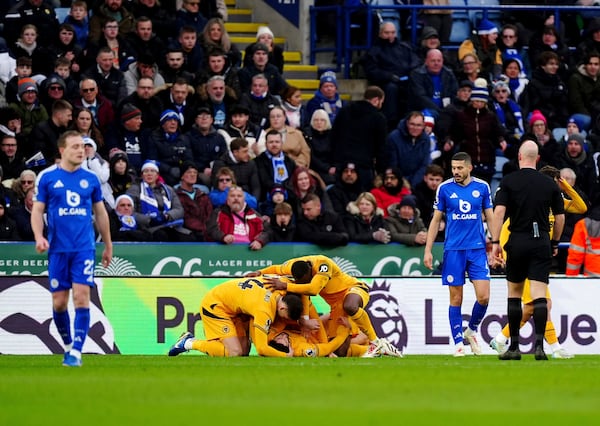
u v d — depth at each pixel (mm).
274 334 51531
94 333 57688
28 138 67750
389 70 81375
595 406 28328
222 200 67875
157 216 65938
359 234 67438
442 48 86250
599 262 63719
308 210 66812
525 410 27453
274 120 72750
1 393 31750
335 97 78125
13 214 64312
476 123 75688
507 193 45969
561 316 60219
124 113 70000
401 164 73938
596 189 74875
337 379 36125
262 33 79688
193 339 53125
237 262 65750
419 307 59562
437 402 29281
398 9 86188
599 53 83188
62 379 36438
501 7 86500
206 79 74625
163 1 80750
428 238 52531
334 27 90000
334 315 52719
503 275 60719
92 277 42562
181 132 72000
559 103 82562
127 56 75438
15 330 57656
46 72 73875
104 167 65438
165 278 58250
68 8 81750
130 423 25125
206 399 30094
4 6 82000
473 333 53656
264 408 27938
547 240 45938
